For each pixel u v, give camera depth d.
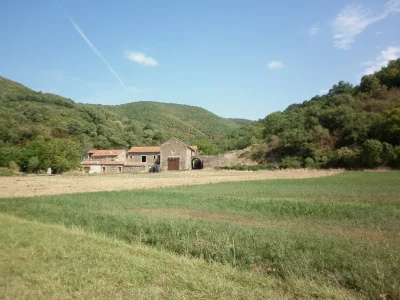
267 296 5.52
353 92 92.12
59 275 6.29
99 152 84.50
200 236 9.88
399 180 33.09
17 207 17.06
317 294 5.56
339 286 6.05
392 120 56.53
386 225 12.20
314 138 67.88
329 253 7.53
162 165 75.88
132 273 6.47
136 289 5.72
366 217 13.75
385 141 57.56
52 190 29.66
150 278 6.33
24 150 69.38
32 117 102.31
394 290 5.44
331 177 40.09
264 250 8.19
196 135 155.88
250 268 7.52
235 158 80.62
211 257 8.29
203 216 14.86
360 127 62.84
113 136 106.00
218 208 17.11
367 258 7.19
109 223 12.41
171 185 34.81
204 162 79.94
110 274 6.39
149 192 25.80
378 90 82.19
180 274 6.46
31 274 6.32
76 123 101.19
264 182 35.84
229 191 26.48
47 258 7.52
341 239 9.41
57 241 9.11
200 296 5.49
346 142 64.44
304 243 8.55
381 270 6.20
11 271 6.53
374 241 9.48
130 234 10.96
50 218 14.05
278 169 64.19
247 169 67.44
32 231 10.48
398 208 16.05
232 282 6.19
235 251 8.30
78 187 32.91
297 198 21.16
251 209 16.69
